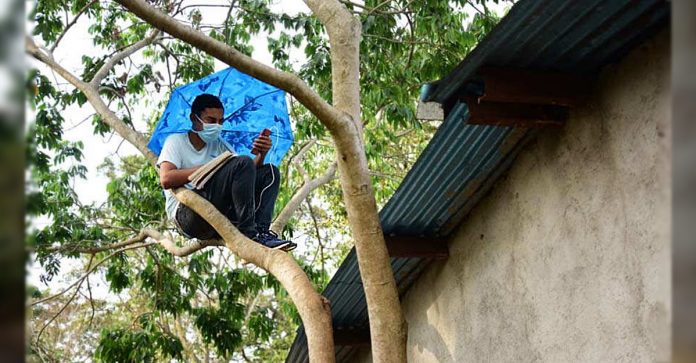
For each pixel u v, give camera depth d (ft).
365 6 30.45
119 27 30.81
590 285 13.71
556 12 11.45
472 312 17.03
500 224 16.16
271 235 17.48
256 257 14.88
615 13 11.55
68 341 55.83
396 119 29.86
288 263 14.39
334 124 13.16
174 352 31.45
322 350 13.37
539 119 13.94
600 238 13.52
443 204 16.60
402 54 30.89
